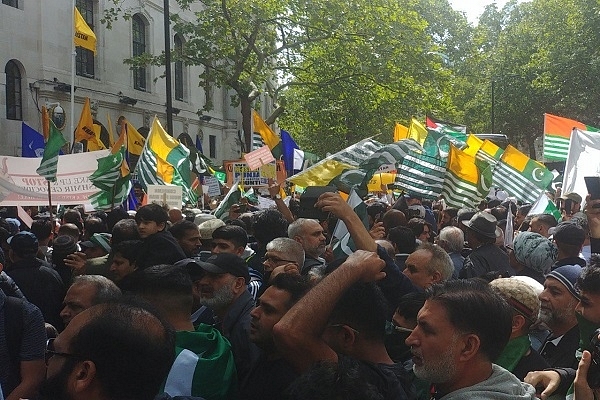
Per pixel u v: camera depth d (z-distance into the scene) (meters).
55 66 29.16
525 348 3.88
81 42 23.84
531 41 49.44
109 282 4.44
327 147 39.59
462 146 14.20
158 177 12.91
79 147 26.09
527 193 12.18
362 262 3.10
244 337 4.23
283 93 32.34
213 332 3.82
